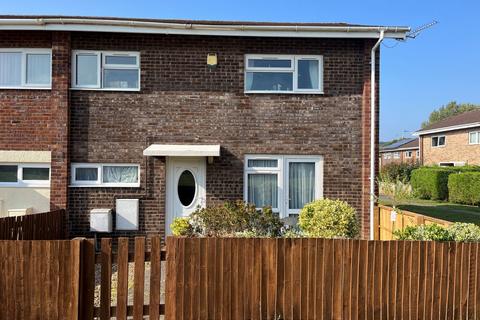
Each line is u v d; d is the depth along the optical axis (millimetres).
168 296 5914
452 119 40938
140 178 11859
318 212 9664
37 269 5832
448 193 28297
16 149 11711
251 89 12188
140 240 5848
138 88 11977
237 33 11617
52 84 11594
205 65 12047
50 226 10312
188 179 12062
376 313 6055
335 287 6043
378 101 11953
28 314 5801
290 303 5996
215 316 5938
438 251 6156
